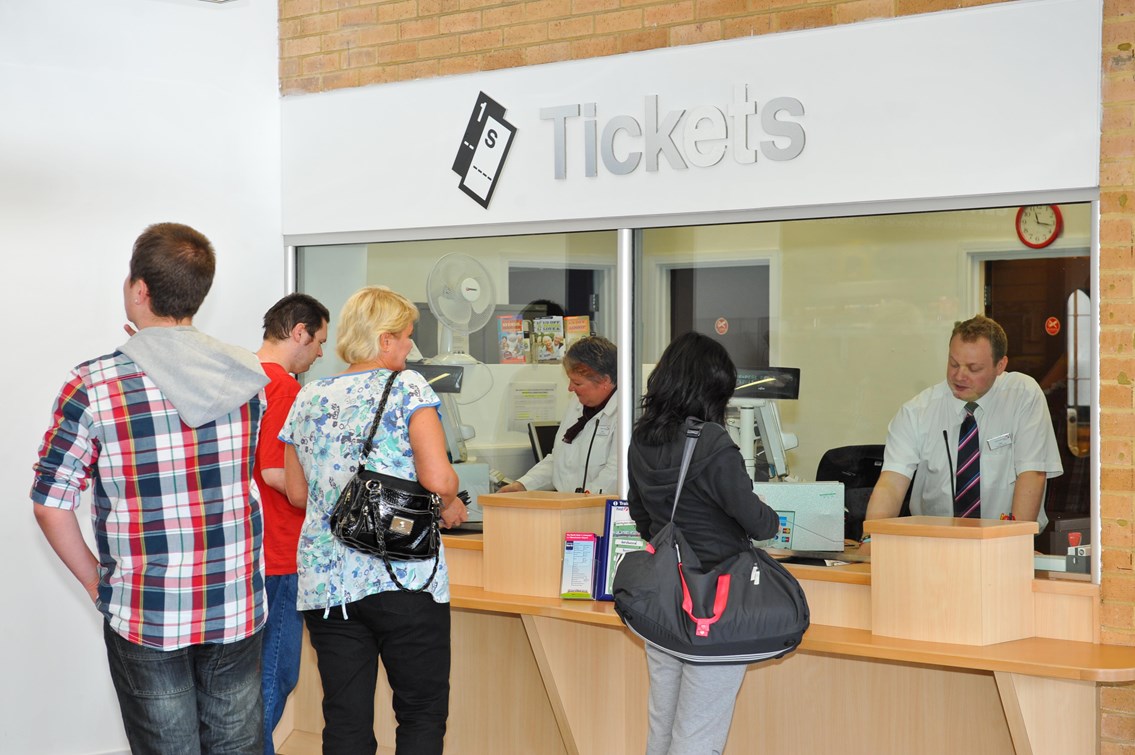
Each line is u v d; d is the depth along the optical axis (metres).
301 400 3.22
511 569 3.91
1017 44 3.34
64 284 4.36
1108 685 3.15
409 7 4.45
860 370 3.72
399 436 3.08
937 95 3.46
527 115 4.19
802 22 3.66
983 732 3.46
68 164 4.37
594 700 3.95
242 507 2.77
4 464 4.25
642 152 3.96
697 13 3.84
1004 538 3.19
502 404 4.32
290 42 4.74
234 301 4.68
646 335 4.04
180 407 2.64
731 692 3.00
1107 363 3.23
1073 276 3.33
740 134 3.77
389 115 4.51
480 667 4.37
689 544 3.02
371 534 3.01
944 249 3.55
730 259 3.89
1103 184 3.23
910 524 3.23
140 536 2.63
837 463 3.77
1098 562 3.22
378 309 3.21
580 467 4.14
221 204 4.65
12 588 4.26
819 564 3.67
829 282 3.75
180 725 2.69
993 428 3.49
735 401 3.91
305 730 4.70
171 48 4.57
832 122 3.62
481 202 4.30
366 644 3.16
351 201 4.61
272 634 3.77
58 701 4.34
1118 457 3.21
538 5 4.16
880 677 3.64
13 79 4.28
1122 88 3.21
